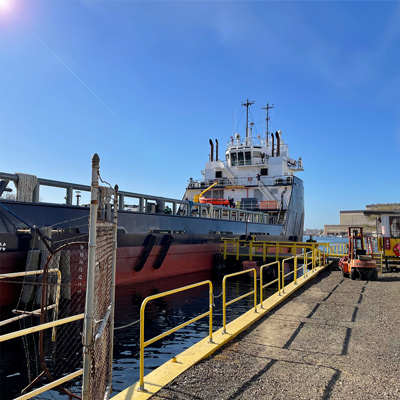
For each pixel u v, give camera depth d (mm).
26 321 9078
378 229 18719
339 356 5398
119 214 14219
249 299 13242
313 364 5066
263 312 8055
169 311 10961
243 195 33125
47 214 11055
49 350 7215
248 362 5148
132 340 8102
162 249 16172
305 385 4355
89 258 2967
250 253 20188
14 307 9648
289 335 6512
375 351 5629
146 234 15094
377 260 17703
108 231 4391
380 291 11531
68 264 10477
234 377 4590
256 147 35344
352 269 14578
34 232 9992
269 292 14977
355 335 6508
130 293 13234
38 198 11398
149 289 14141
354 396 4066
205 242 20000
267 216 30391
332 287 12445
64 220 11555
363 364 5066
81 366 6500
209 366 4973
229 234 22656
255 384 4379
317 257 19703
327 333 6641
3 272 9500
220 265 20609
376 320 7621
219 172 36344
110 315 4359
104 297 4094
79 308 9859
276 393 4137
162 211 17203
